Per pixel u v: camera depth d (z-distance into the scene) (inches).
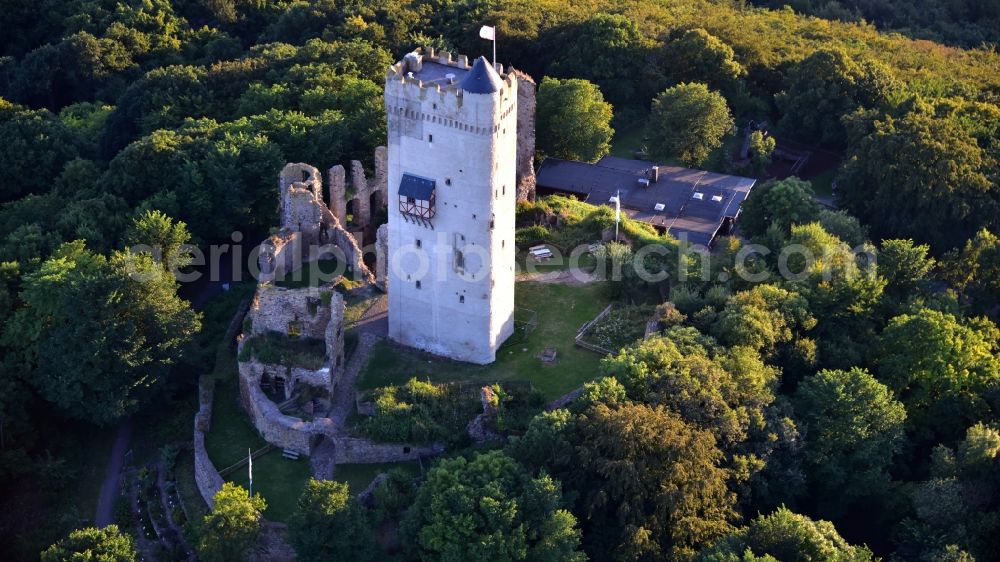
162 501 4751.5
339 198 5580.7
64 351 4884.4
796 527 4195.4
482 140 4375.0
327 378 4658.0
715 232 6127.0
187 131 6289.4
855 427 4653.1
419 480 4399.6
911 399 5103.3
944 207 6136.8
